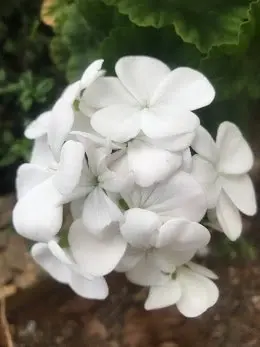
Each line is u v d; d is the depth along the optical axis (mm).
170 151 116
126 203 118
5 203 171
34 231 119
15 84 174
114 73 149
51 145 119
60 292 161
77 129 123
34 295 159
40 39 182
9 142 173
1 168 175
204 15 145
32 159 132
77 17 154
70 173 110
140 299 159
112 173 112
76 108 123
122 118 120
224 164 127
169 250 121
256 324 155
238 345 154
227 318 156
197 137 122
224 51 138
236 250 154
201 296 124
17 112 178
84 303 160
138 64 127
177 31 141
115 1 143
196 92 122
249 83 144
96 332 157
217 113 149
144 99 124
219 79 142
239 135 129
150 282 126
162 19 142
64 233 124
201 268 130
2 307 152
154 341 156
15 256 161
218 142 126
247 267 160
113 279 161
